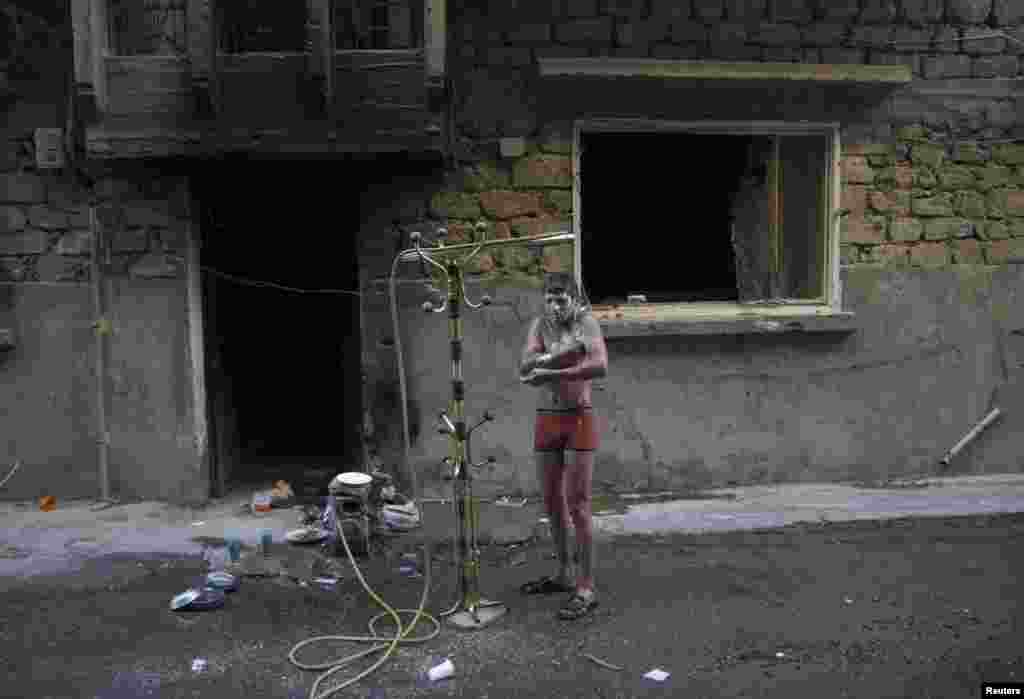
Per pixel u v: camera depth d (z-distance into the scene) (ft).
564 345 15.94
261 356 29.40
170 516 21.95
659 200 25.04
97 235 22.39
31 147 22.20
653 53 23.44
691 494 24.14
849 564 19.35
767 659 14.87
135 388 22.67
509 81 23.03
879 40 24.44
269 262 26.86
